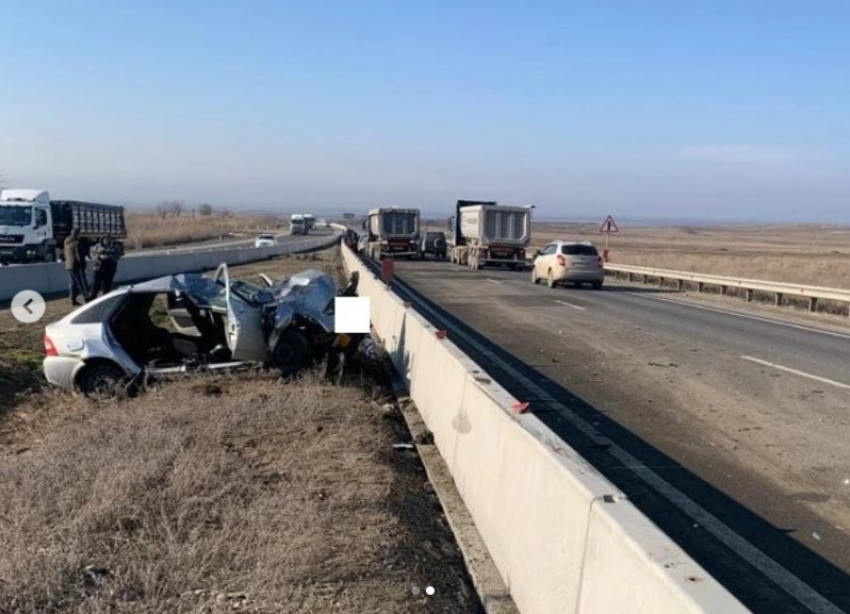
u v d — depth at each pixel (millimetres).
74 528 5230
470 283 29578
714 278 26578
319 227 177750
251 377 10250
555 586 3885
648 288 29594
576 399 9539
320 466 6719
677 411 8945
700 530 5508
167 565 4699
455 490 6414
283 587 4500
